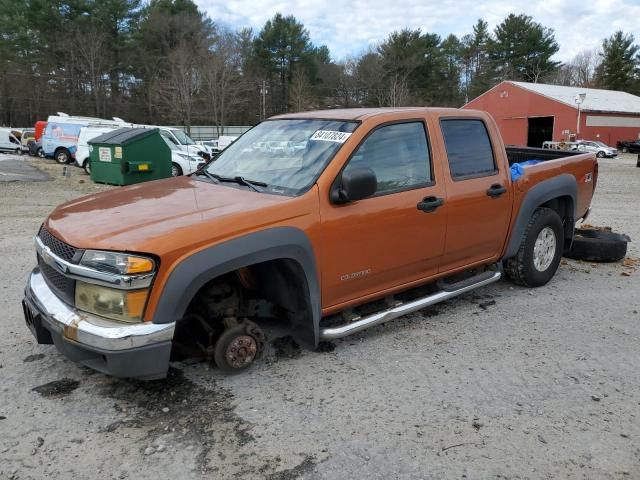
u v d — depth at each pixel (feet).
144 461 9.54
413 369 12.94
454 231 15.05
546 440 10.21
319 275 12.30
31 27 207.62
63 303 10.91
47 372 12.59
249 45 232.32
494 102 185.16
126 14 219.41
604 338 14.85
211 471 9.30
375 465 9.46
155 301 10.14
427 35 233.14
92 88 219.20
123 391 11.78
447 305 17.30
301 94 213.25
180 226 10.55
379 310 14.11
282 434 10.33
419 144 14.37
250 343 12.27
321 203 12.17
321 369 12.86
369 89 225.56
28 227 30.32
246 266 11.37
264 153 14.24
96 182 54.65
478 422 10.77
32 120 215.10
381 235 13.25
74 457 9.63
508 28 250.16
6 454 9.68
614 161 119.14
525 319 16.15
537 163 18.58
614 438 10.30
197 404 11.32
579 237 23.18
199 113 202.28
